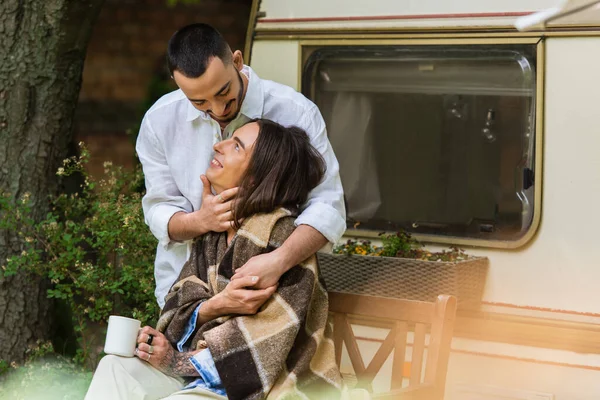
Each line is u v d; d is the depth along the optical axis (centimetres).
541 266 394
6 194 475
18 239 473
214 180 323
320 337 317
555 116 390
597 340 383
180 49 304
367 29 425
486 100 407
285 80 440
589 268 386
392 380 333
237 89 317
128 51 740
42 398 457
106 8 740
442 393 326
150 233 450
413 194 425
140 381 312
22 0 474
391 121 428
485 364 403
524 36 394
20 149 478
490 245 404
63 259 455
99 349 488
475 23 404
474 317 404
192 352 315
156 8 736
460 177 415
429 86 418
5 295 475
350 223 437
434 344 324
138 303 473
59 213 491
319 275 326
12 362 473
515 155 402
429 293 391
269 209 318
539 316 394
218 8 736
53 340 500
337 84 436
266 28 443
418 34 416
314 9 434
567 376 389
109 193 469
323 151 338
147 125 347
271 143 317
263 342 303
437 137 419
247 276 306
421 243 419
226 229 322
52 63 480
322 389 313
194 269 329
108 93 742
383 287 402
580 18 383
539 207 393
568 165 388
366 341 418
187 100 340
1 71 474
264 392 298
